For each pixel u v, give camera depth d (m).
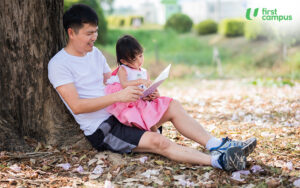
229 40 16.48
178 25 20.00
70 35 3.26
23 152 3.52
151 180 3.01
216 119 5.11
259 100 6.30
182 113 3.42
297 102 5.92
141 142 3.29
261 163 3.27
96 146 3.50
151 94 3.55
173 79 11.49
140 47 3.58
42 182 2.98
